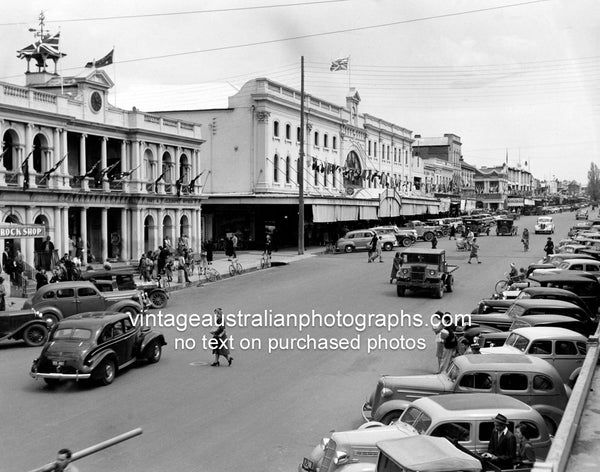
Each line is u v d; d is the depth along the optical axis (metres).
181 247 44.28
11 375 19.39
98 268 40.50
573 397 10.52
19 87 35.91
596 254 35.97
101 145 43.78
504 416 10.98
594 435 9.94
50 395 17.38
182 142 50.78
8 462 12.74
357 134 81.38
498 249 60.09
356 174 78.81
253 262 50.09
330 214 63.91
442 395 12.49
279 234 66.44
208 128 62.62
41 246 37.41
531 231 86.69
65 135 39.22
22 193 35.59
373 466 10.54
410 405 12.35
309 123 69.38
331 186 74.38
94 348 18.05
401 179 97.94
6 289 32.41
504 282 34.53
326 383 18.61
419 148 134.62
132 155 45.75
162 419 15.47
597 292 24.56
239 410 16.17
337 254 58.09
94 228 45.25
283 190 64.56
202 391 17.80
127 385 18.39
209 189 62.78
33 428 14.73
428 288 32.69
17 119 35.69
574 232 63.56
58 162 37.56
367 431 11.70
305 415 15.83
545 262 36.06
